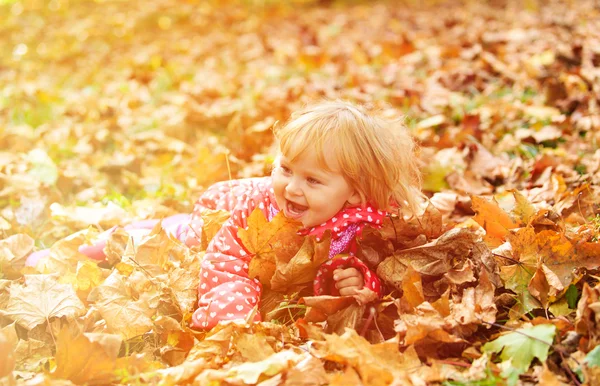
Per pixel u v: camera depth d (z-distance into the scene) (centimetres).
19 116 489
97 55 727
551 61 493
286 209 236
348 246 242
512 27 671
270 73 599
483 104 451
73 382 198
